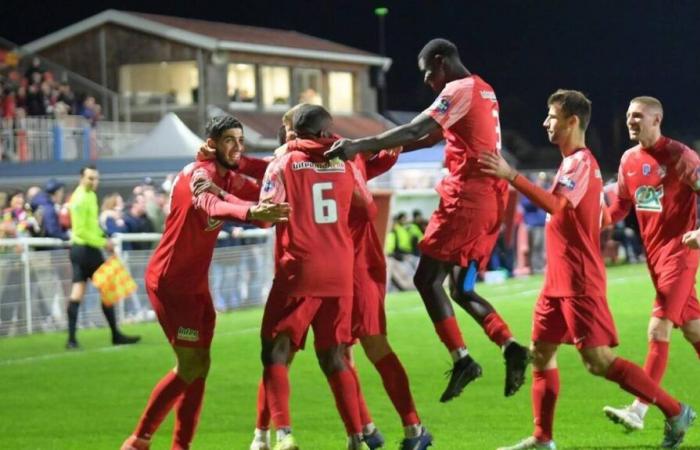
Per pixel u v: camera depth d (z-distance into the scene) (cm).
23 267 2203
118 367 1772
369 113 5316
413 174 3262
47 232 2244
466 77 1002
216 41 4622
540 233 3434
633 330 2053
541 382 1081
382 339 1055
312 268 975
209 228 1010
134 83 4828
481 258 1016
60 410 1433
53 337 2162
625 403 1380
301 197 978
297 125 992
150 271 1045
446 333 1016
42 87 4066
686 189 1147
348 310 992
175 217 1018
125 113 4738
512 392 1016
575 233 1040
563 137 1048
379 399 1465
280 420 971
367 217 1039
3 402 1488
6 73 4484
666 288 1156
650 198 1160
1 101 3881
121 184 2905
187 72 4712
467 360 1017
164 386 1051
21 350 1980
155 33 4750
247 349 1928
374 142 955
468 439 1200
